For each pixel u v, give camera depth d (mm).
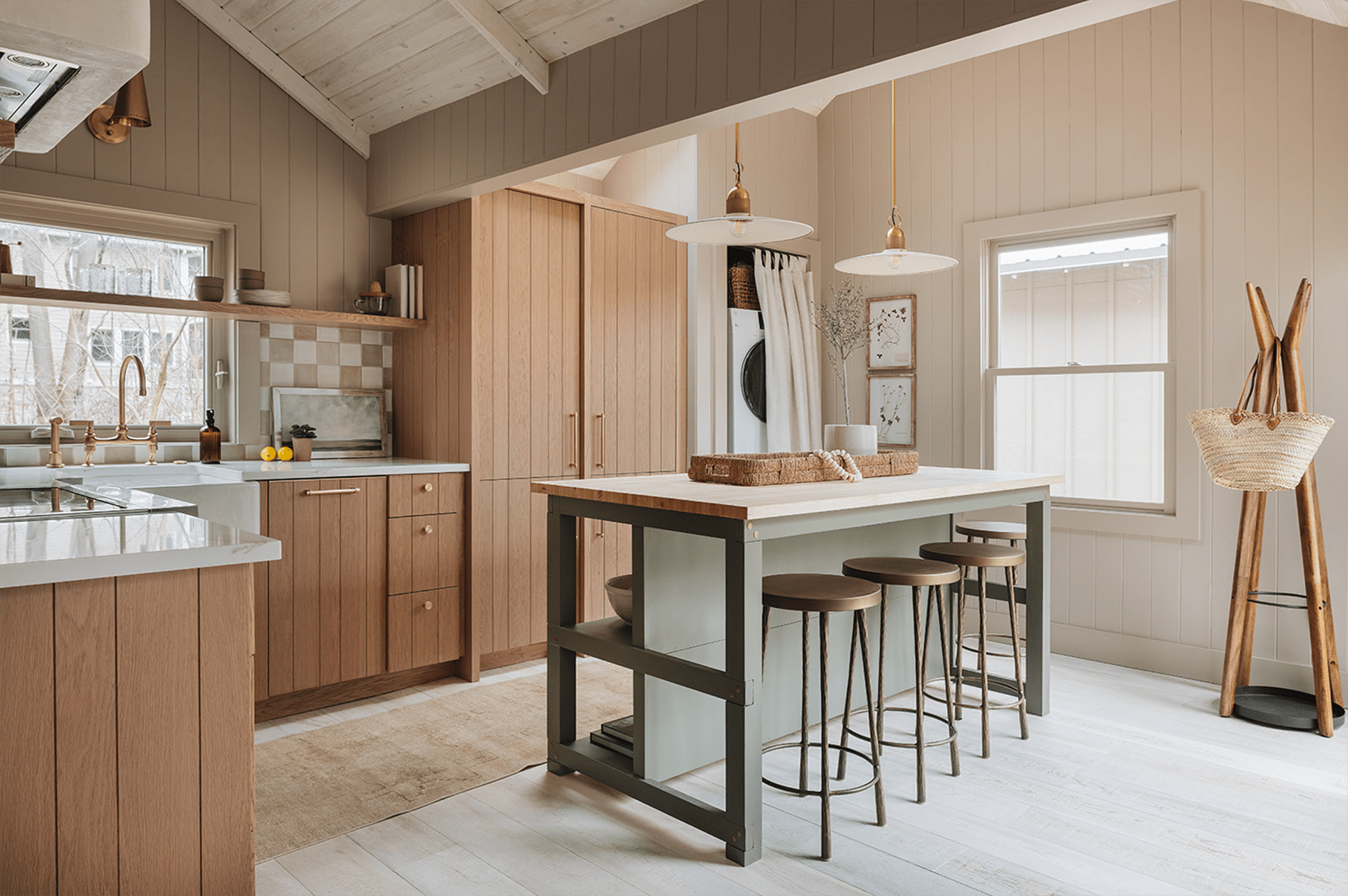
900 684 3848
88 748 1770
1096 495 4559
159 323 3824
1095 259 4543
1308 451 3281
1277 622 3949
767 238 2912
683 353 5051
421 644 3916
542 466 4359
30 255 3494
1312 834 2594
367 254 4383
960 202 4992
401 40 3582
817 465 3133
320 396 4227
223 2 3787
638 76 3059
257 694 3434
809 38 2604
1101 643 4480
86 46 1759
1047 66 4629
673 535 2832
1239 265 4023
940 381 5094
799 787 2799
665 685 2822
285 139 4074
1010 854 2467
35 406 3541
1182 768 3078
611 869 2379
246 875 1978
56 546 1806
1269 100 3930
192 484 3430
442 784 2922
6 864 1684
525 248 4266
